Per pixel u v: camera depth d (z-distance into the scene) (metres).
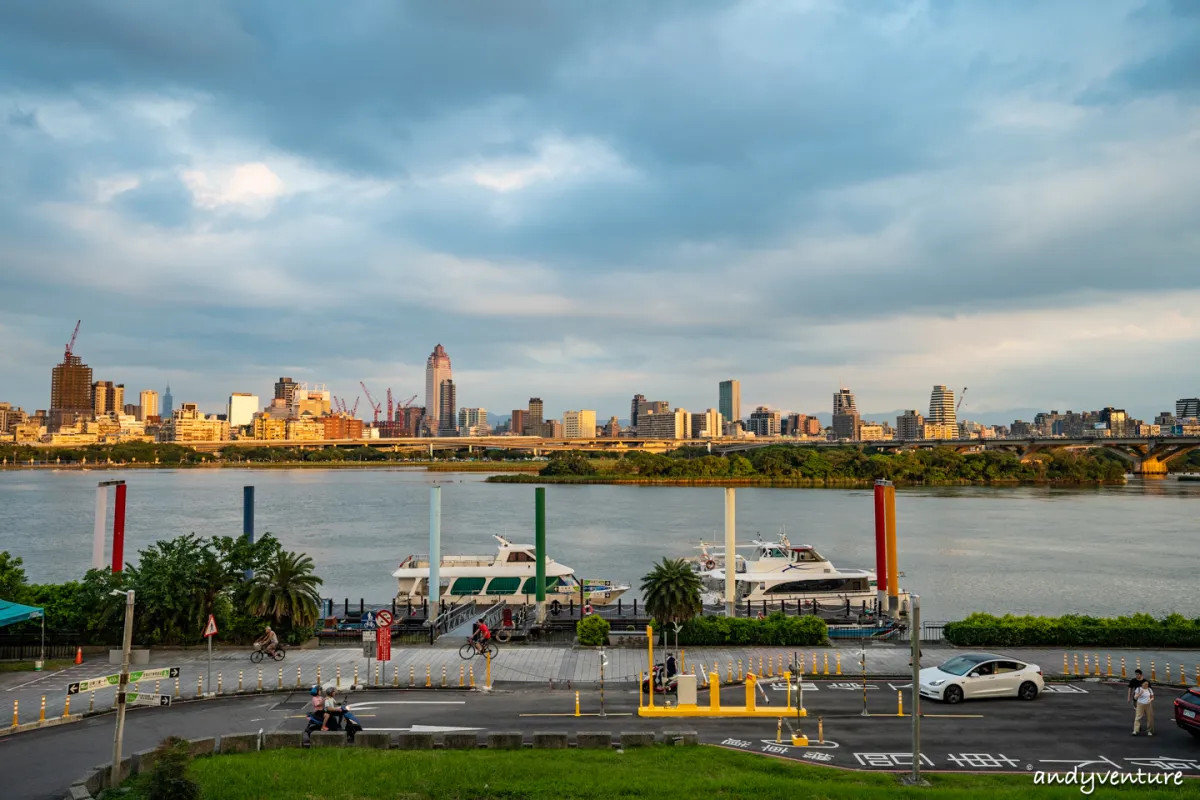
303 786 26.12
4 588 52.62
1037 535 133.62
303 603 53.03
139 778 27.00
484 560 80.75
